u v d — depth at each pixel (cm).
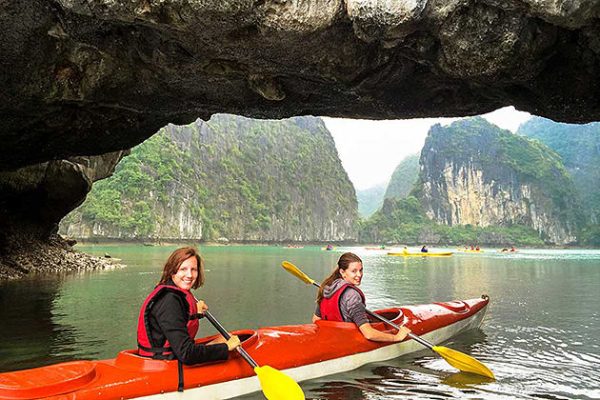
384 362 499
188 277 350
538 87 593
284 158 13800
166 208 9744
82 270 1673
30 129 808
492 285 1387
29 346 581
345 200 14712
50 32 566
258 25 489
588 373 475
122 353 357
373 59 580
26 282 1246
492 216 14500
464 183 15012
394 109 734
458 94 695
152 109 751
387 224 14962
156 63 616
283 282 1398
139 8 470
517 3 441
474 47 504
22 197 1490
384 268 2227
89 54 613
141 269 1820
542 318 804
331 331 469
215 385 365
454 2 471
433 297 1086
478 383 437
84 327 695
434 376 455
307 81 653
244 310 862
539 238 13825
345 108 763
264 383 363
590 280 1590
